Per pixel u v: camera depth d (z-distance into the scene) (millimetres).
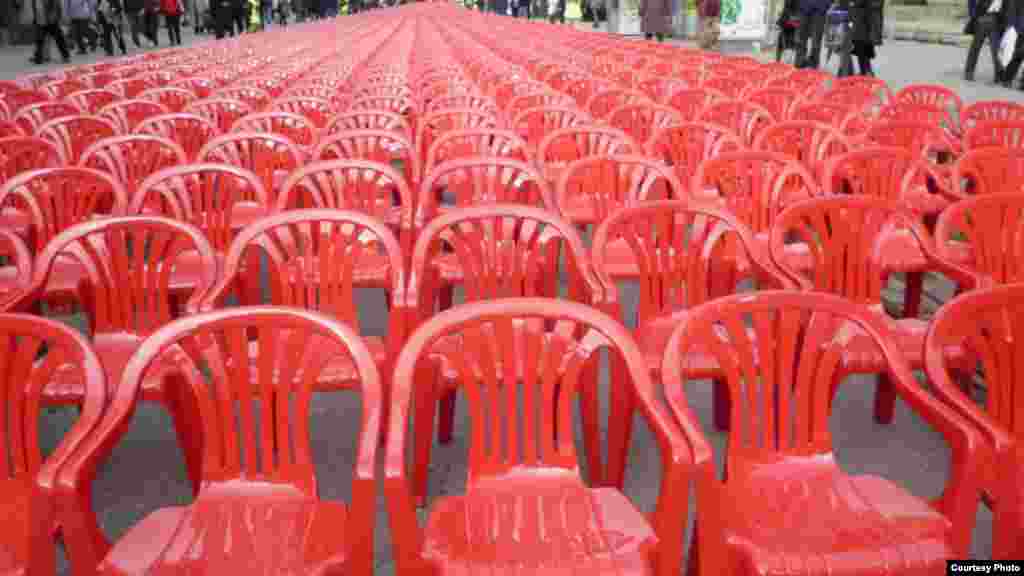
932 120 6391
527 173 4305
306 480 2215
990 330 2289
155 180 3994
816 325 2307
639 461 3334
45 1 17469
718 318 2232
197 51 15148
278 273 3150
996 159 4340
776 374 2689
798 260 3994
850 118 6059
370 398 1983
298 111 6980
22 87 8086
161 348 2061
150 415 3721
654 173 4352
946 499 2053
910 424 3623
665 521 1930
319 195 4105
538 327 2385
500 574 1879
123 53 20594
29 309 2938
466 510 2152
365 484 1870
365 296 5203
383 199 5281
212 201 4262
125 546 1980
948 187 4496
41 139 4961
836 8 14445
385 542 2818
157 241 3152
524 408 2307
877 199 3352
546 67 10859
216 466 2223
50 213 4109
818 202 3332
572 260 3264
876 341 2227
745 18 20781
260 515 2117
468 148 5980
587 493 2227
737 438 2309
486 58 12578
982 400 3668
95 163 4965
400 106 7242
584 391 2932
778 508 2160
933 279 5203
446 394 3357
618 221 3232
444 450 3400
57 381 2793
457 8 53312
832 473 2309
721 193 5289
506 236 3234
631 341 2150
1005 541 1981
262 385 2215
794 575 1923
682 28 25469
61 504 1806
